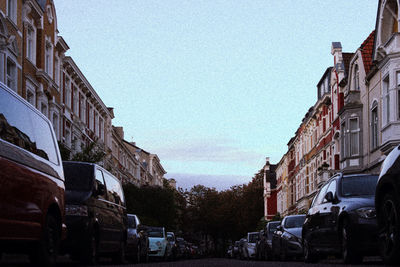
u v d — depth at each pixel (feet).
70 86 135.23
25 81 95.81
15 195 24.30
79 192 42.68
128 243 63.72
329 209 43.34
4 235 23.17
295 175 223.10
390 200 29.66
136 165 259.19
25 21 96.63
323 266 38.14
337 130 145.79
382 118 104.58
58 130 119.03
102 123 179.52
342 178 43.86
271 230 86.84
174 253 129.08
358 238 37.78
